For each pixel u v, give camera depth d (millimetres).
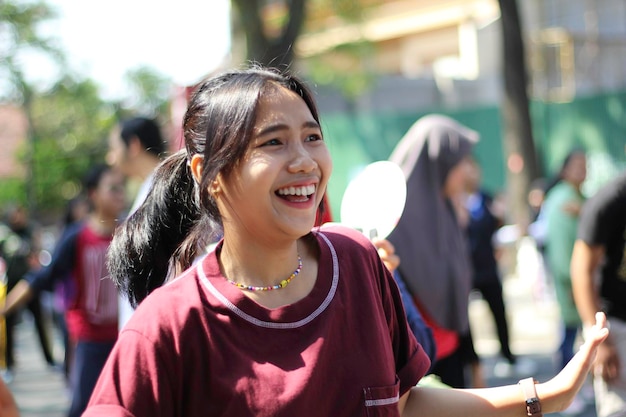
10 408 2816
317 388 1722
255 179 1735
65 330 7789
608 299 4027
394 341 2031
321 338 1753
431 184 4586
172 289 1791
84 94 26641
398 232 4438
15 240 10383
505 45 13398
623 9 17953
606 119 15820
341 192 17109
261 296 1800
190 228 2105
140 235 2119
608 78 17422
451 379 4648
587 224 4020
